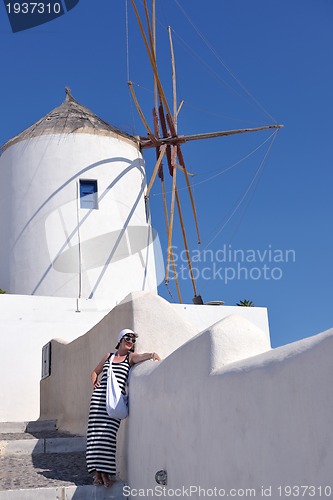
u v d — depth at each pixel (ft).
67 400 31.94
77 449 25.22
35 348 45.37
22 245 53.11
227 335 13.16
